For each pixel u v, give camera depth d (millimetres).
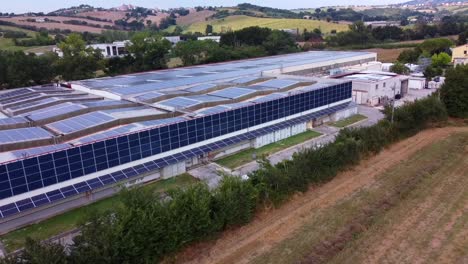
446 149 47625
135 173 37375
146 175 39938
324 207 34125
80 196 35406
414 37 178250
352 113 66438
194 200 27500
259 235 30141
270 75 74312
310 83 64375
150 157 39438
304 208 34062
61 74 95875
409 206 33781
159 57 114875
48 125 41719
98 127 39500
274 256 27531
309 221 31922
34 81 90625
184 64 121750
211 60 121438
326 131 57469
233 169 43406
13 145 34125
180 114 46312
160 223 25406
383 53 148125
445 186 37438
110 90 59531
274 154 48156
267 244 28969
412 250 27438
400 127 50906
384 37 177250
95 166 35125
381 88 74688
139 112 46031
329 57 101375
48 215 33688
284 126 53281
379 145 46781
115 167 36688
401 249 27609
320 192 37000
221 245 28922
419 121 53781
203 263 26969
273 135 52406
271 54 137250
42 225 32281
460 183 37969
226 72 78375
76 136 37875
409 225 30688
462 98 59469
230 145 47594
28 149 34219
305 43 167750
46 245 22812
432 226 30375
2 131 38344
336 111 62375
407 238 28922
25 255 22141
